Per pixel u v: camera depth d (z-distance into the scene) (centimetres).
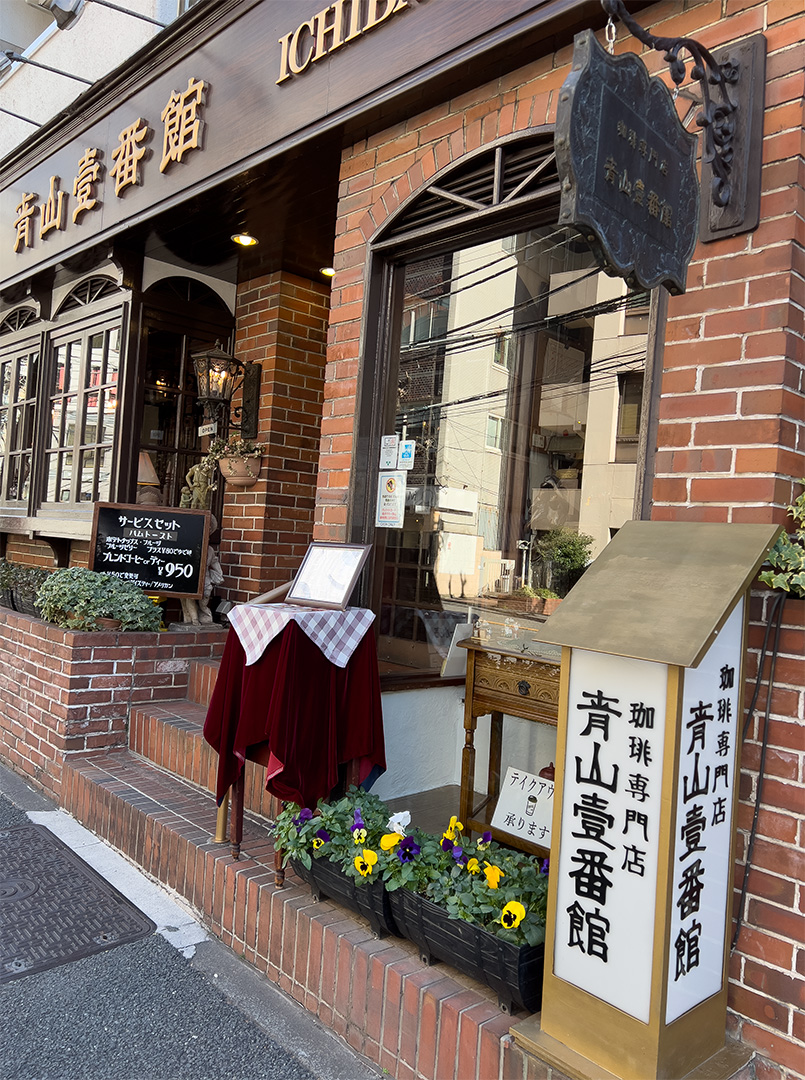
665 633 187
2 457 709
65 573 493
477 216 305
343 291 366
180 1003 272
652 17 256
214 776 397
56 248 577
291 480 571
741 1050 211
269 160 388
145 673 478
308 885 302
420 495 364
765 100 228
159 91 470
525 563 331
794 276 221
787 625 214
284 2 380
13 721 508
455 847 255
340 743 313
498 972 222
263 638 299
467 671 341
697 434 236
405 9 314
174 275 564
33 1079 232
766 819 215
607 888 197
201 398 548
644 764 192
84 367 593
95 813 405
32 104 720
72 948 300
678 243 209
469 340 348
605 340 295
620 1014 193
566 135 172
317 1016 268
